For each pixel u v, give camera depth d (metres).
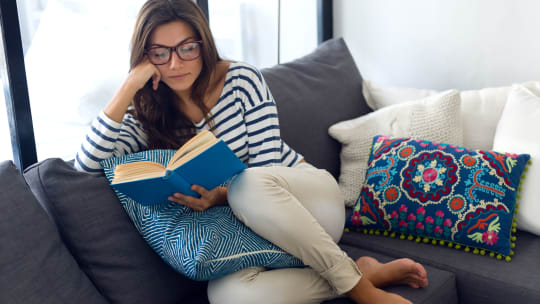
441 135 1.77
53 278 1.09
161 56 1.38
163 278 1.27
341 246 1.58
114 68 1.68
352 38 2.50
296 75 1.95
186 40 1.38
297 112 1.85
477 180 1.50
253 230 1.21
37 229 1.10
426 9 2.26
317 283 1.22
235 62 1.55
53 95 1.54
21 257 1.05
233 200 1.22
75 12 1.57
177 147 1.49
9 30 1.40
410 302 1.17
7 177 1.12
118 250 1.22
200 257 1.11
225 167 1.15
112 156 1.37
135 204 1.26
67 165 1.26
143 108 1.47
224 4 2.07
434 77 2.31
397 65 2.40
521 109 1.67
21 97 1.44
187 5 1.40
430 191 1.54
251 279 1.18
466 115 1.86
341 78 2.07
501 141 1.67
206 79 1.46
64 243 1.21
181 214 1.23
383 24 2.40
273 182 1.24
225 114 1.52
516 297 1.31
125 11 1.70
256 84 1.52
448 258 1.46
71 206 1.19
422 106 1.82
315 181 1.38
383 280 1.30
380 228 1.62
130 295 1.22
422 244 1.55
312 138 1.87
